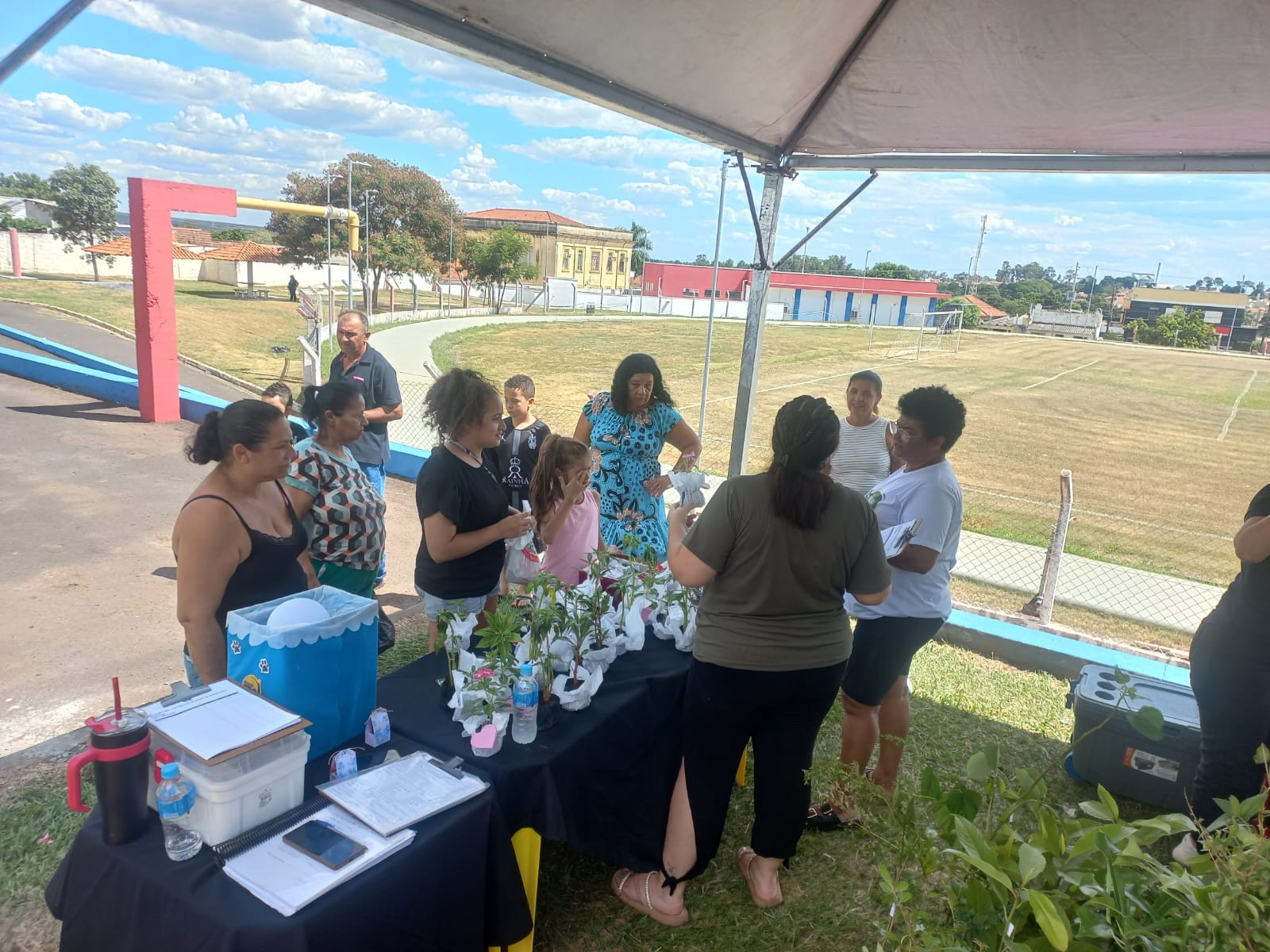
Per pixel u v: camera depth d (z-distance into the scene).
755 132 4.45
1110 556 8.84
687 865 2.49
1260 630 2.46
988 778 1.51
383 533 3.41
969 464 15.65
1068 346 60.94
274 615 1.95
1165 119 3.50
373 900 1.59
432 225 44.12
